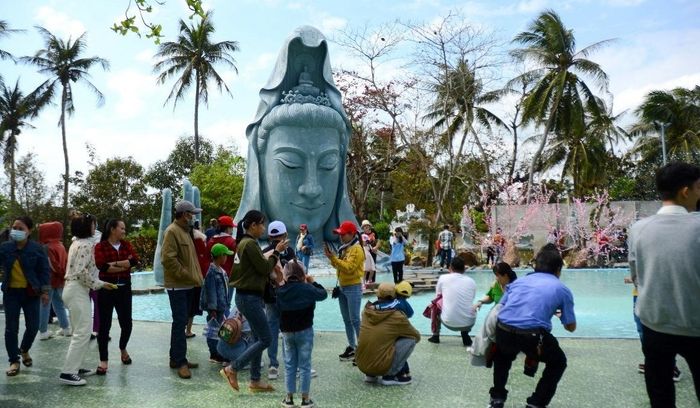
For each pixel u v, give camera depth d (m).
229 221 7.38
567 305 4.18
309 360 4.54
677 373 5.13
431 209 29.45
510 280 6.36
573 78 26.08
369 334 5.12
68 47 32.00
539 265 4.41
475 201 33.19
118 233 5.93
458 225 28.41
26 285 5.87
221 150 37.19
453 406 4.54
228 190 28.64
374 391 5.00
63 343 7.37
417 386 5.13
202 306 6.19
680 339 3.03
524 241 25.16
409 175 29.38
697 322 2.94
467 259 10.34
